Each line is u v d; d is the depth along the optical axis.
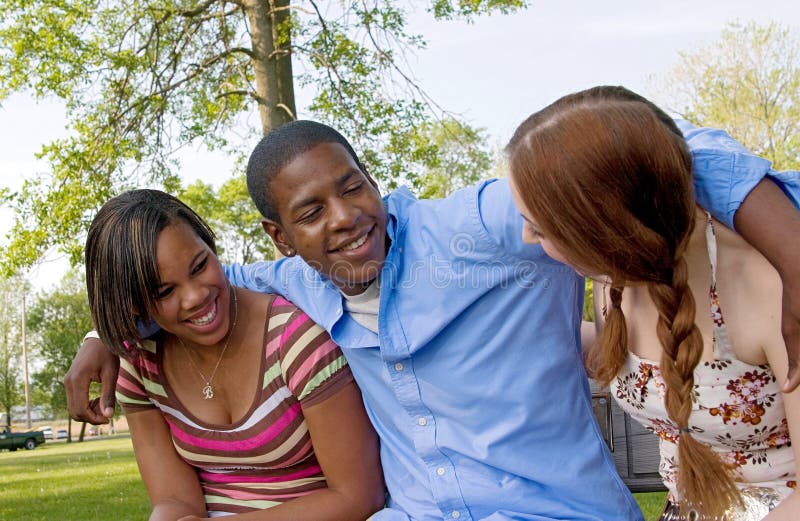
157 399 2.35
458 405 2.10
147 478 2.39
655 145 1.50
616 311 1.87
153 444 2.41
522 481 2.08
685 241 1.58
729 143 1.72
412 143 9.97
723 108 22.30
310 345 2.22
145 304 2.09
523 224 1.87
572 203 1.53
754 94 22.08
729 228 1.70
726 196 1.60
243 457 2.30
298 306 2.30
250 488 2.36
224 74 10.63
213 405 2.31
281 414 2.25
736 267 1.76
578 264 1.64
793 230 1.54
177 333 2.19
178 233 2.09
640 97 1.64
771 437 1.87
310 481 2.34
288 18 10.14
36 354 51.34
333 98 9.84
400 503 2.20
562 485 2.08
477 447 2.09
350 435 2.23
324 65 9.69
